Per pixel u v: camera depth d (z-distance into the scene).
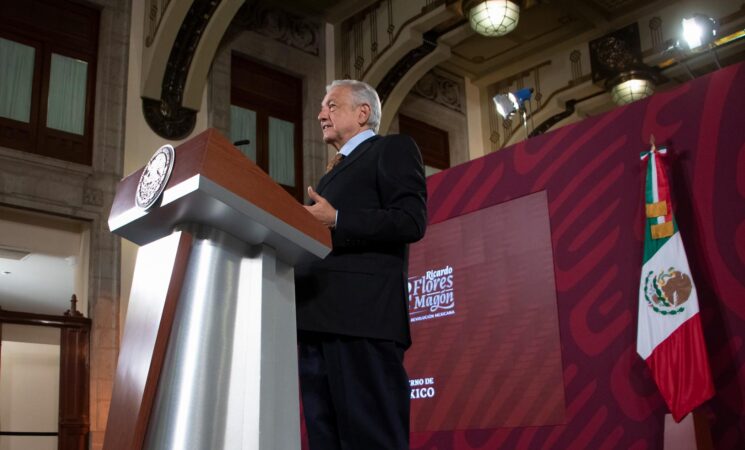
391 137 1.89
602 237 4.38
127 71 8.34
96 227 7.75
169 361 1.13
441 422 4.82
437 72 11.40
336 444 1.71
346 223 1.63
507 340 4.64
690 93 4.19
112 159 7.98
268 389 1.19
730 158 3.98
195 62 8.50
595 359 4.25
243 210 1.18
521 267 4.69
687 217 4.07
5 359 11.95
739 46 9.70
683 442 3.60
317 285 1.66
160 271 1.18
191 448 1.09
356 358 1.64
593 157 4.52
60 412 7.07
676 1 9.96
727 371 3.79
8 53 7.64
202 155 1.14
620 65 10.35
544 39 10.86
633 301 4.18
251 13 9.48
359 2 9.86
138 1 8.66
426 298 5.12
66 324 7.30
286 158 9.58
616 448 4.05
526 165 4.83
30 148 7.55
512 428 4.47
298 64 9.83
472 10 8.66
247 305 1.24
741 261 3.86
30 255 9.13
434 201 5.27
